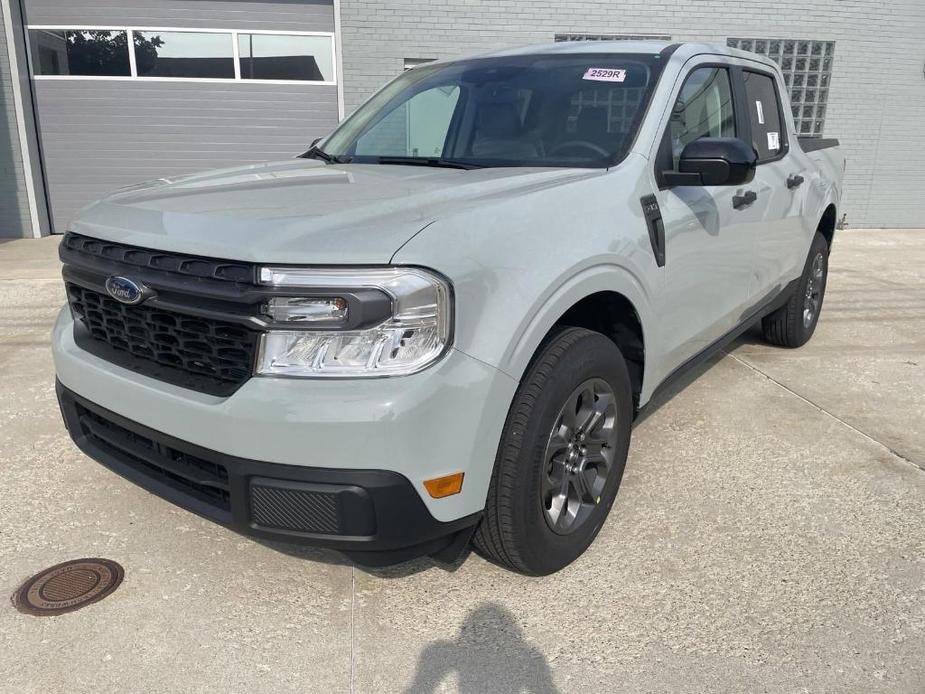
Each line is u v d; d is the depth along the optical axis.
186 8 9.93
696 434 3.74
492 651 2.21
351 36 10.10
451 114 3.31
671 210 2.89
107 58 10.02
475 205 2.21
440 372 1.95
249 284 1.93
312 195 2.36
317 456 1.91
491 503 2.26
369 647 2.22
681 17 10.56
